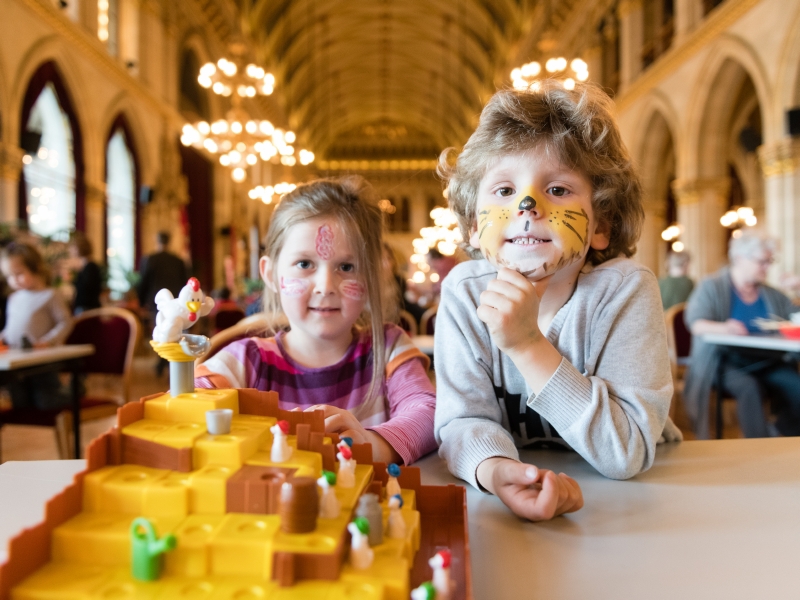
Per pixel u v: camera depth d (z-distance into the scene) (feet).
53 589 1.28
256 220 66.18
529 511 2.06
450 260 16.61
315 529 1.42
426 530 1.96
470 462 2.53
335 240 3.35
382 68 95.04
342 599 1.24
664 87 34.40
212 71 24.27
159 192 37.76
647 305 2.82
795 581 1.63
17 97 23.56
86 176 29.30
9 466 2.74
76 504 1.51
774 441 3.25
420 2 73.20
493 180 2.60
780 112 24.29
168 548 1.31
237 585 1.30
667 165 41.88
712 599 1.53
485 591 1.58
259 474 1.57
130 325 10.55
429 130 117.39
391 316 4.73
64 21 26.35
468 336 3.06
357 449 2.07
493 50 75.66
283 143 26.27
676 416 13.66
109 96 31.45
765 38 25.04
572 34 48.03
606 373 2.77
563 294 3.00
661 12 37.27
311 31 77.46
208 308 2.06
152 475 1.58
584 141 2.56
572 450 3.19
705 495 2.36
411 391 3.68
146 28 36.17
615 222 2.96
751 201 48.70
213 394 1.94
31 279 11.07
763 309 10.04
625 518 2.13
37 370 8.45
